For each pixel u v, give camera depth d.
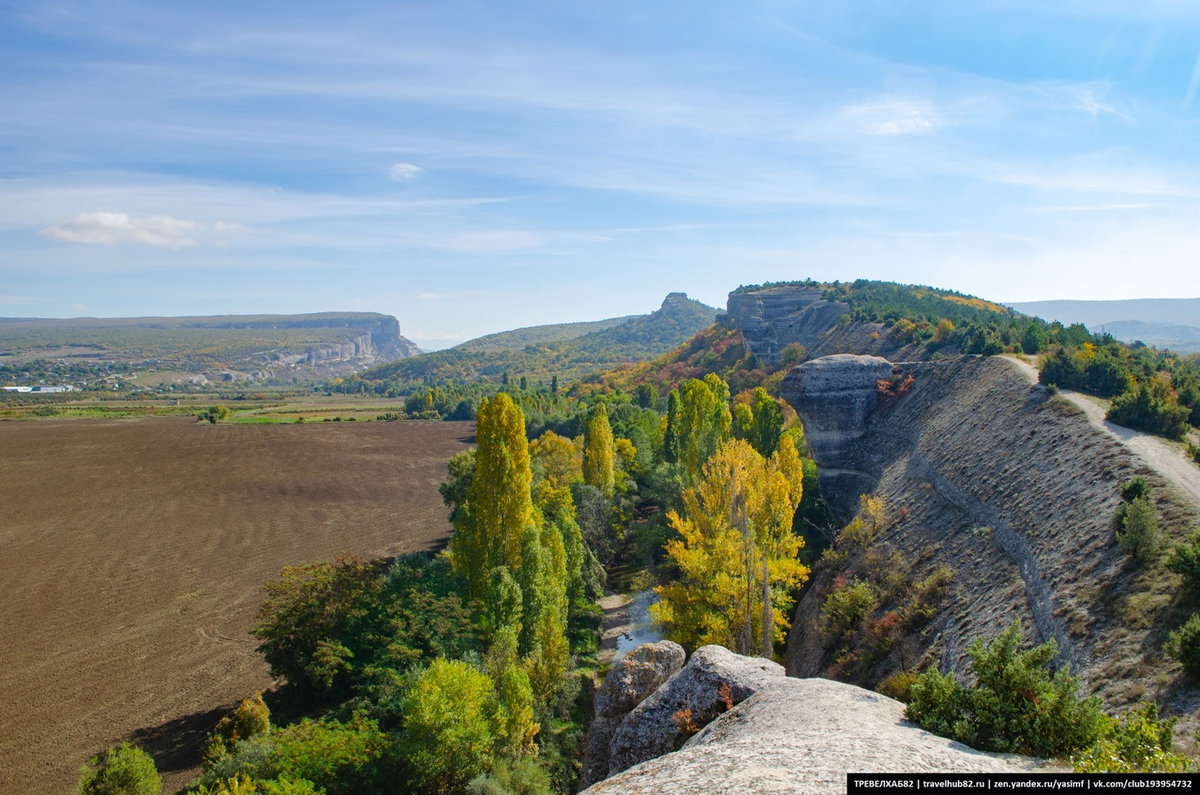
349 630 39.88
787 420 95.75
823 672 38.50
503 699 32.66
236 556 71.06
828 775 12.28
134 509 91.06
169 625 52.28
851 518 58.03
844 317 114.25
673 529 68.06
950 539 39.31
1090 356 46.69
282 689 39.94
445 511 92.12
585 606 55.06
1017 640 15.31
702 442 66.12
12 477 110.06
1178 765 12.09
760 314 164.38
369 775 28.00
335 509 93.12
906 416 59.19
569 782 33.06
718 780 12.74
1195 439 35.22
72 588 60.88
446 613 40.44
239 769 27.86
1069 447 36.47
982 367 55.16
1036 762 13.25
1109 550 26.75
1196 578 21.16
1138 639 21.80
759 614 39.62
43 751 35.59
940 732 14.91
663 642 27.78
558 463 80.19
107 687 42.34
